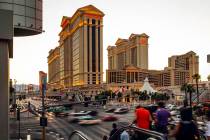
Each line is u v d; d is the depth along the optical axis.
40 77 25.56
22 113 99.81
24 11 19.36
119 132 7.68
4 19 11.69
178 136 7.23
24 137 40.16
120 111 97.56
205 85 184.88
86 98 155.25
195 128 7.19
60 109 89.44
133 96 182.38
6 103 11.77
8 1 18.55
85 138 7.09
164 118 9.56
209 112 8.12
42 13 21.75
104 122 68.62
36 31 20.72
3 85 11.77
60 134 47.34
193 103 92.25
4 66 11.83
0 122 11.55
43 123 24.52
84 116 65.88
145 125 9.92
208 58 14.08
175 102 146.62
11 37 11.77
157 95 163.50
